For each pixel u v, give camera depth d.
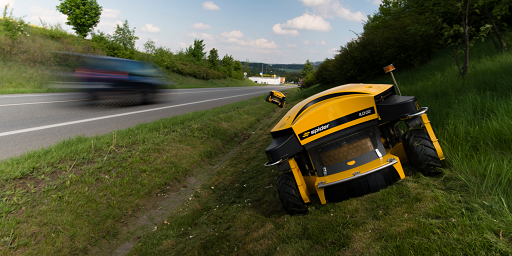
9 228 3.14
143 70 13.32
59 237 3.29
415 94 6.67
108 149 5.51
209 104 14.88
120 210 4.11
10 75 17.42
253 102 16.84
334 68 18.03
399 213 2.36
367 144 3.07
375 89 3.36
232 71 80.00
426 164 2.84
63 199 3.79
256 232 3.00
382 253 1.96
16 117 8.08
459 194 2.40
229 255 2.80
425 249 1.86
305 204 3.12
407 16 12.70
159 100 15.14
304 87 39.34
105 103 11.95
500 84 4.90
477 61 7.67
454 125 3.94
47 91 15.30
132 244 3.63
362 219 2.45
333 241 2.31
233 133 9.41
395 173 2.84
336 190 2.83
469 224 1.97
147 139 6.46
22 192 3.70
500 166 2.63
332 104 3.06
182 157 6.30
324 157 3.07
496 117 3.73
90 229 3.59
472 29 7.00
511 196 2.17
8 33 20.25
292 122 3.15
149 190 4.82
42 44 22.80
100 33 33.19
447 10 7.20
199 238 3.42
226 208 4.11
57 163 4.61
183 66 45.00
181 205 4.62
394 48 11.63
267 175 4.92
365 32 15.23
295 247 2.42
